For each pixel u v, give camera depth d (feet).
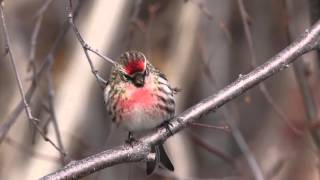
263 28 48.34
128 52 28.66
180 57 45.16
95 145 43.34
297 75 38.52
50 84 33.58
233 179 42.34
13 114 33.19
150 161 26.96
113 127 38.55
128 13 42.50
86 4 42.70
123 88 28.14
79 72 41.55
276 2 47.37
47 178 24.59
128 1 42.50
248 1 48.14
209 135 47.57
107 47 41.29
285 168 46.98
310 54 43.96
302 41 26.25
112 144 43.83
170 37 45.32
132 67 27.94
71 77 41.63
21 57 44.96
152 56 45.16
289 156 45.93
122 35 42.19
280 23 47.34
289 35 37.37
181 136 45.57
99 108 44.80
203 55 39.99
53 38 46.88
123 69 28.07
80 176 24.91
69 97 41.37
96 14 41.50
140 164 45.73
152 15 40.16
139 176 45.96
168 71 45.11
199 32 43.68
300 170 46.80
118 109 28.37
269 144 48.26
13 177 41.42
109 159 25.27
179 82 45.16
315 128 37.55
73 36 44.11
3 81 44.32
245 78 25.90
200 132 47.78
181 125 26.22
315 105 38.58
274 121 48.83
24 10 46.21
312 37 26.27
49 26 47.01
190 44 44.96
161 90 28.14
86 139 43.62
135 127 28.40
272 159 47.37
